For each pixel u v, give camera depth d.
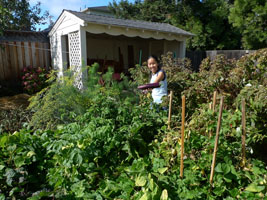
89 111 2.68
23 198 1.96
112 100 3.09
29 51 8.13
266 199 1.61
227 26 12.95
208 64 4.32
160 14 14.55
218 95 2.97
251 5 10.33
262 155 2.74
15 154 2.19
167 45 9.66
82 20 5.78
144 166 2.04
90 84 3.98
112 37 10.31
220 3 13.12
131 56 12.14
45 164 2.29
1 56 7.52
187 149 2.00
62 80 3.74
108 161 2.32
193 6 13.08
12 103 5.53
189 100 3.24
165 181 1.81
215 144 1.76
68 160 1.96
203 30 12.77
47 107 3.26
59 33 7.63
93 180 2.12
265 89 2.31
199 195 1.74
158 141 2.44
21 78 7.77
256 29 10.23
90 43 10.71
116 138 2.22
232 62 4.19
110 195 1.93
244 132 1.94
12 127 3.43
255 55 3.08
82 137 2.10
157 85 3.15
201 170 1.93
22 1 11.91
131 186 1.94
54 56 8.30
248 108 2.32
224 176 1.81
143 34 7.26
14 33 8.16
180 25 13.56
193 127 2.13
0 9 6.70
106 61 10.45
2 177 2.04
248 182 1.84
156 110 2.84
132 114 2.70
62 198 1.86
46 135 2.46
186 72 4.30
